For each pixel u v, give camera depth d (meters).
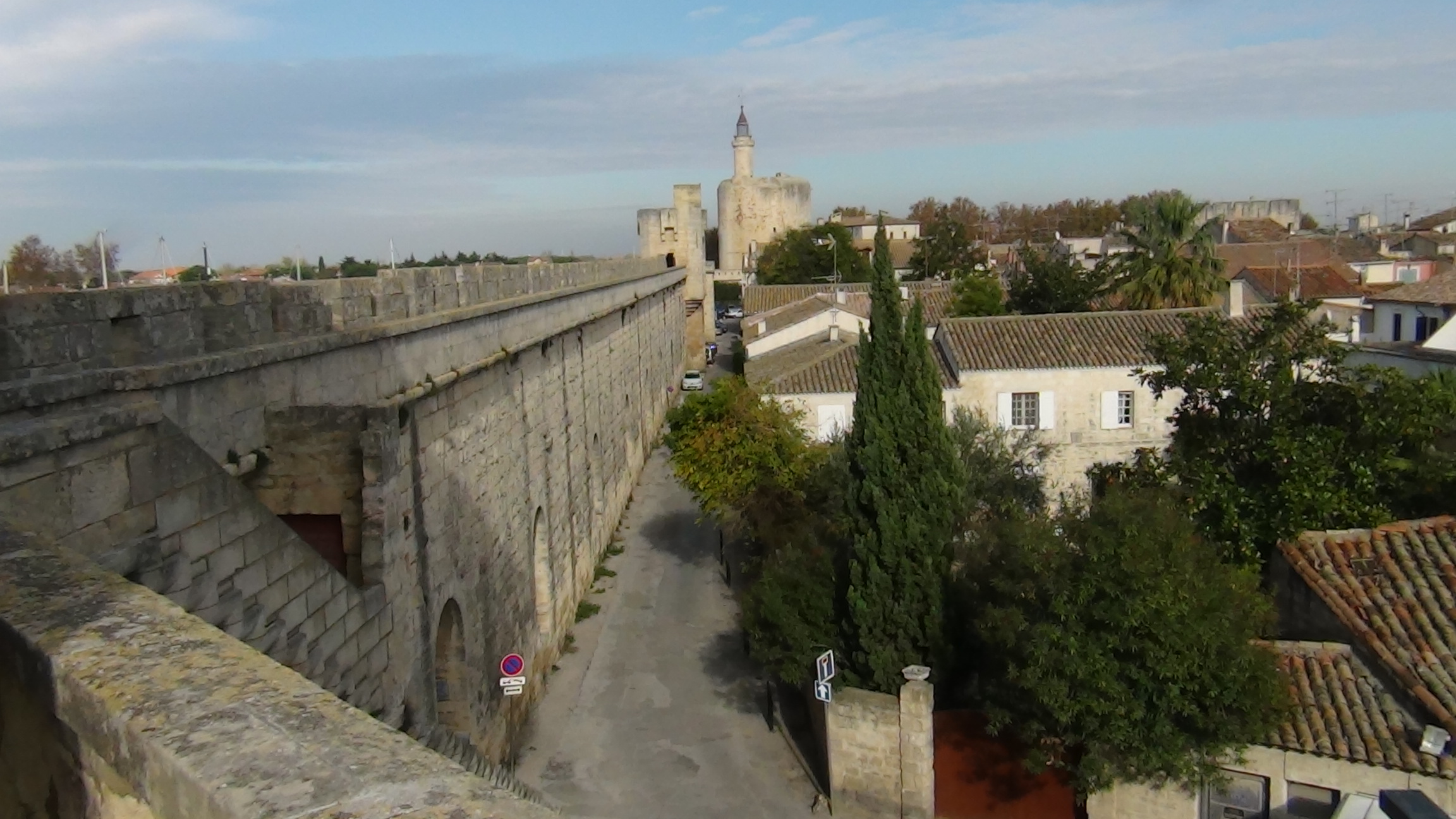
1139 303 43.84
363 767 3.61
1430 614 14.90
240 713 4.02
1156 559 14.38
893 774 17.72
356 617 10.84
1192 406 21.28
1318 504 18.02
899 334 18.80
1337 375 19.98
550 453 25.03
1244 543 18.44
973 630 18.73
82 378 7.90
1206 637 13.84
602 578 31.66
